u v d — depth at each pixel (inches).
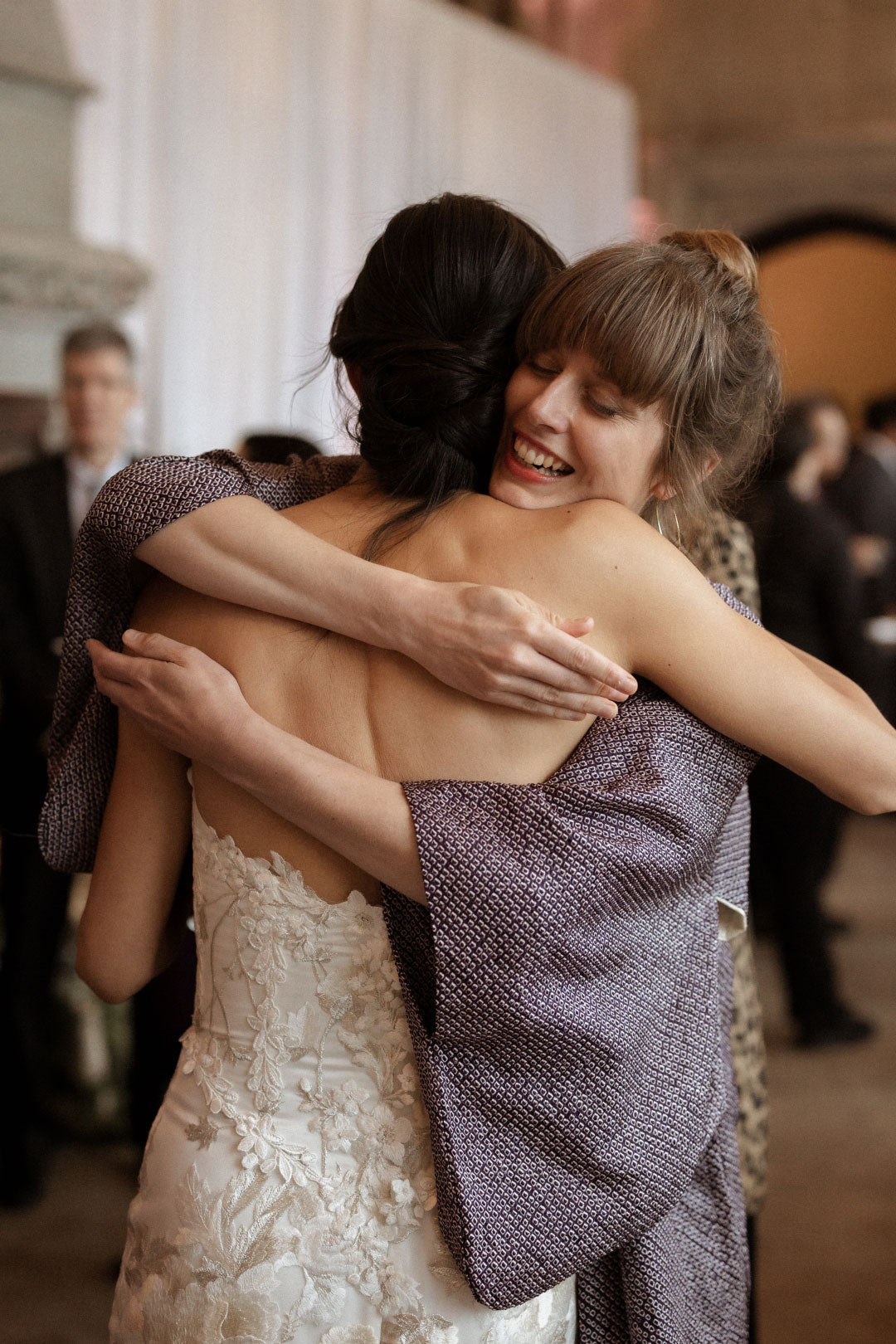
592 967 41.6
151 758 47.9
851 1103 142.9
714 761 43.9
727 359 43.8
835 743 42.6
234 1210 43.4
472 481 45.5
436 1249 43.3
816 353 490.0
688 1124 43.7
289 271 232.7
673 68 344.2
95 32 190.5
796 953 158.1
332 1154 43.8
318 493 49.5
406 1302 43.0
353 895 43.5
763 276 492.1
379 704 42.6
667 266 42.8
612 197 330.3
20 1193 117.5
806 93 337.4
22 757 113.6
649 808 41.7
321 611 42.3
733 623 42.6
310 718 43.3
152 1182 45.9
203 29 210.5
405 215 46.7
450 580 43.0
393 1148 43.5
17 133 163.0
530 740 42.2
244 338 223.5
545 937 40.3
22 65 160.6
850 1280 107.7
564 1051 41.4
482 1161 41.6
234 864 45.2
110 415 127.3
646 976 43.0
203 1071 45.7
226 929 45.6
